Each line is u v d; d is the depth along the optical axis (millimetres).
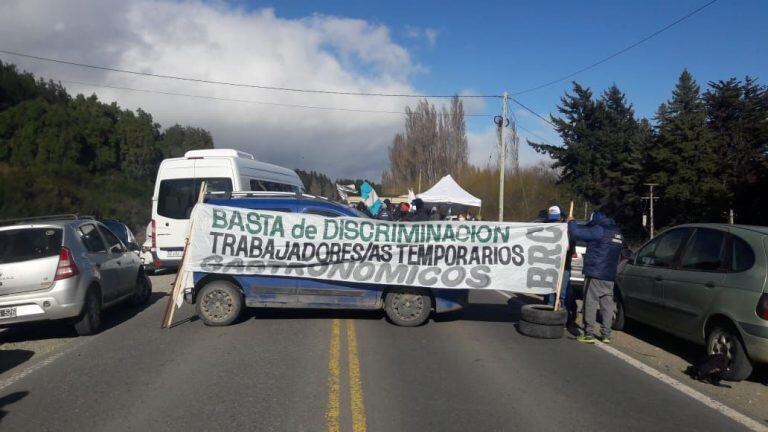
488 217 48469
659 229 36906
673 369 7266
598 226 8469
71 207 28781
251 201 9609
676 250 8195
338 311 10523
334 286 9344
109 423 5207
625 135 48312
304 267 9297
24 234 8539
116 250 10539
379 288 9359
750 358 6516
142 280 11523
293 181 19375
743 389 6527
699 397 6117
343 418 5312
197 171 14781
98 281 9117
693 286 7434
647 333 9430
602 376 6785
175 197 14828
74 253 8688
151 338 8500
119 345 8117
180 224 14758
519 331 9016
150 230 16047
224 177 14727
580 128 50406
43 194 27453
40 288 8320
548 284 9320
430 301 9344
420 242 9305
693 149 34875
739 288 6719
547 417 5430
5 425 5191
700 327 7273
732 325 6750
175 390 6086
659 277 8211
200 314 9219
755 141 34719
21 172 28047
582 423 5301
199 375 6602
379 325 9383
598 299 8516
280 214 9359
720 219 29891
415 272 9250
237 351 7645
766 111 35906
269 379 6441
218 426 5129
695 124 36000
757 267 6645
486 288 9273
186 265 9250
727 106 38125
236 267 9258
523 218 46844
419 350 7793
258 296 9289
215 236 9281
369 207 20188
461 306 9469
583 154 49062
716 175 34812
